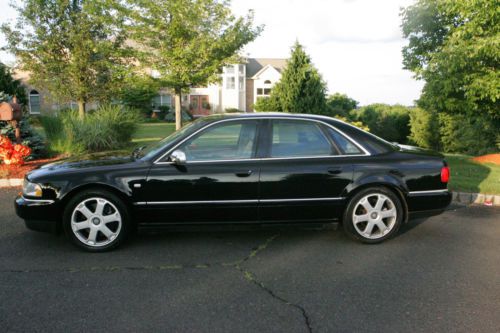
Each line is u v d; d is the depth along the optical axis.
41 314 3.07
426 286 3.60
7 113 9.07
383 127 37.66
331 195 4.54
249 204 4.45
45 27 14.73
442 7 9.83
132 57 14.43
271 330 2.88
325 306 3.23
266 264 4.09
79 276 3.76
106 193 4.31
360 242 4.72
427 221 5.63
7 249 4.46
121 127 12.66
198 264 4.07
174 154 4.34
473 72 9.82
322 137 4.64
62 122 11.23
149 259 4.20
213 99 49.56
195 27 12.90
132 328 2.89
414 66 11.36
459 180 7.66
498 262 4.16
